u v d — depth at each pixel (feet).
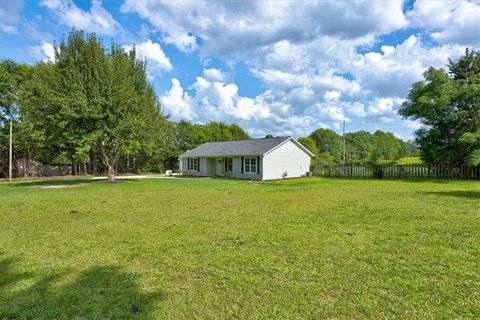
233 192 45.32
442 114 63.26
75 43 64.23
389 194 37.27
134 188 53.72
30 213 27.43
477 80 70.18
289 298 10.25
